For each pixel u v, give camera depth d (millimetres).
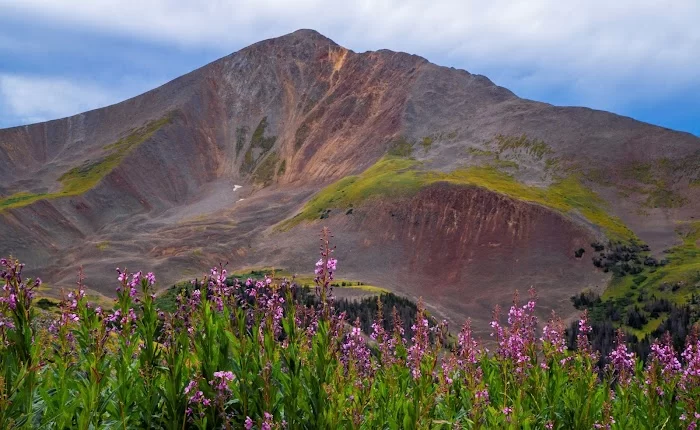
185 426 7742
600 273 177125
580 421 10141
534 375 10812
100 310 8656
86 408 6965
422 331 10195
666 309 125562
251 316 8820
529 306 12242
